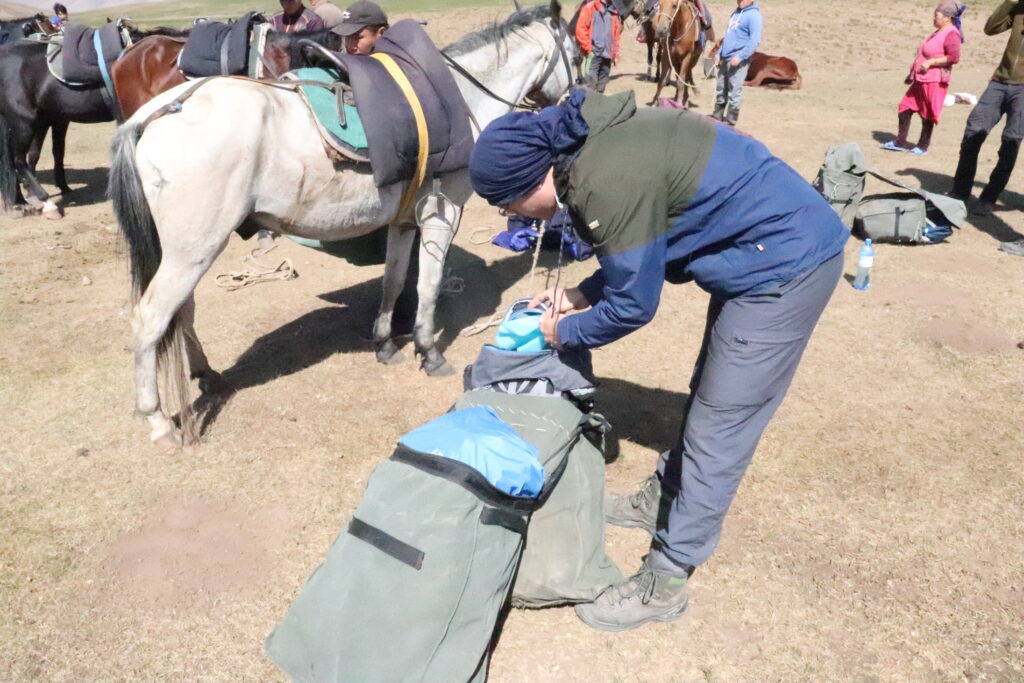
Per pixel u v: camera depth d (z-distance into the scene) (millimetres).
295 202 3986
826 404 4562
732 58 10555
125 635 3033
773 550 3457
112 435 4250
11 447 4133
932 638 3027
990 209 7781
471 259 6777
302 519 3646
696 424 2809
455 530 2588
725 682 2855
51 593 3219
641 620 3049
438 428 2869
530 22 4984
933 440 4227
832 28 18953
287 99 3918
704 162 2504
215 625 3082
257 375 4887
